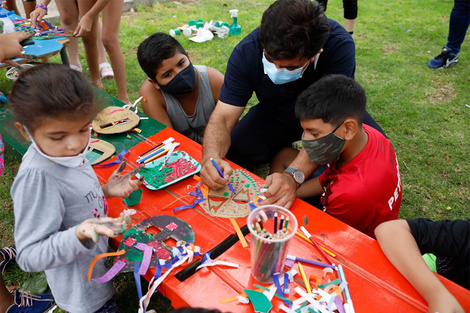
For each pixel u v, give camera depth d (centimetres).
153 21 589
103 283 147
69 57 418
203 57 479
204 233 151
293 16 167
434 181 299
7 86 376
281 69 185
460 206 277
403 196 286
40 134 114
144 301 130
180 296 126
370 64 473
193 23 560
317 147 171
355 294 126
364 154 176
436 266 168
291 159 275
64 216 131
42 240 119
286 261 137
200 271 135
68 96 110
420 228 144
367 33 563
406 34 561
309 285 129
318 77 225
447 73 455
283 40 167
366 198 169
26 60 300
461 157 322
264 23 175
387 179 174
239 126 278
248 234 151
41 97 108
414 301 124
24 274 218
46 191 121
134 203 165
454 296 125
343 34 218
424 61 484
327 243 146
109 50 338
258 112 270
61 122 112
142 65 241
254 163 286
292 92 236
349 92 164
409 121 367
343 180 176
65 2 370
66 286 142
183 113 272
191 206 163
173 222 154
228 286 129
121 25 562
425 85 429
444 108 388
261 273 127
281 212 128
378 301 124
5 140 211
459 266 147
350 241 147
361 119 171
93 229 111
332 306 121
